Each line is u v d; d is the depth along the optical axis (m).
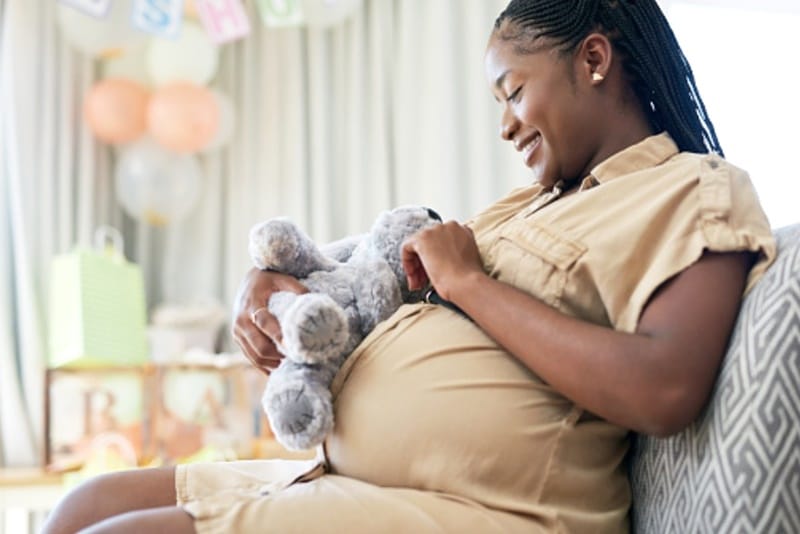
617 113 1.15
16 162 3.00
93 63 3.23
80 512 1.11
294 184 3.27
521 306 0.99
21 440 2.90
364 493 0.95
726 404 0.92
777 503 0.89
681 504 0.97
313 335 1.01
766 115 3.04
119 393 2.70
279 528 0.91
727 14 3.09
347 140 3.29
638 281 0.99
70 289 2.69
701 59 3.07
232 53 3.34
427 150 3.21
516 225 1.11
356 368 1.06
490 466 0.99
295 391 1.02
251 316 1.16
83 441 2.68
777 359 0.90
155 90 3.12
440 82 3.19
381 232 1.17
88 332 2.64
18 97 3.03
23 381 2.95
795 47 3.07
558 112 1.12
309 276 1.17
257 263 1.21
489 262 1.12
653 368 0.91
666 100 1.16
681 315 0.94
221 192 3.33
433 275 1.05
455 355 1.03
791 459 0.89
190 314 3.00
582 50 1.13
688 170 1.03
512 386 1.01
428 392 1.01
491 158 3.18
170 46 3.03
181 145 3.01
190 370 2.71
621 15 1.15
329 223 3.26
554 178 1.16
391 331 1.07
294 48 3.30
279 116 3.31
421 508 0.95
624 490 1.08
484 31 3.22
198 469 1.16
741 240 0.96
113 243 3.24
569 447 1.02
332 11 3.07
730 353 0.94
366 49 3.31
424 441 1.00
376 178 3.25
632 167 1.10
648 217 1.00
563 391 0.96
